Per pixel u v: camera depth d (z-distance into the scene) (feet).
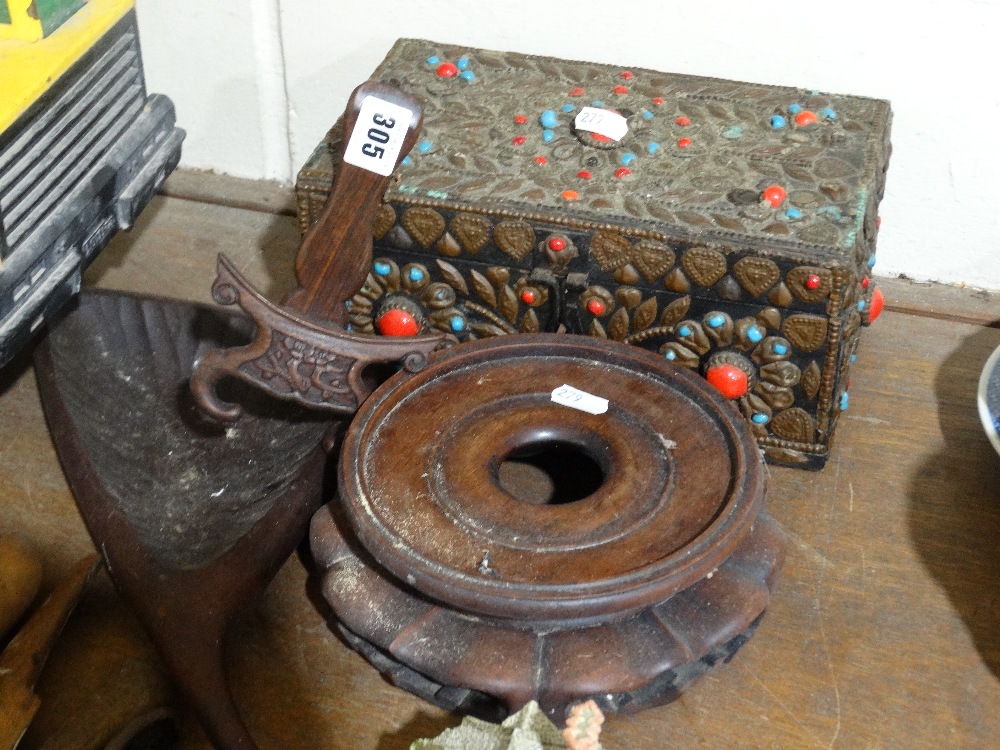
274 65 4.74
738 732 2.99
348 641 3.08
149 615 2.94
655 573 2.72
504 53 4.20
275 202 4.91
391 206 3.49
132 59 3.49
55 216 3.16
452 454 3.06
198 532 3.36
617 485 2.98
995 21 3.97
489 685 2.78
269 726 3.01
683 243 3.33
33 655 2.88
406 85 4.00
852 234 3.32
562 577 2.73
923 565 3.43
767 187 3.46
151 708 2.97
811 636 3.22
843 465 3.74
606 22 4.37
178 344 3.86
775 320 3.39
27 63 3.04
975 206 4.37
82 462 3.37
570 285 3.49
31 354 4.08
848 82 4.28
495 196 3.46
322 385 3.11
